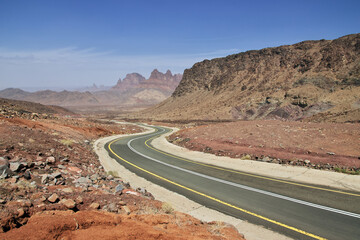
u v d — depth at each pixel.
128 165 17.08
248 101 97.69
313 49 103.94
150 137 39.59
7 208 4.83
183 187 11.72
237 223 7.71
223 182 12.50
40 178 8.38
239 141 23.16
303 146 19.20
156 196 10.37
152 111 172.75
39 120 31.19
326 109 66.56
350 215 8.00
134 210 6.79
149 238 4.75
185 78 183.38
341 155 16.08
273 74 107.75
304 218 7.90
